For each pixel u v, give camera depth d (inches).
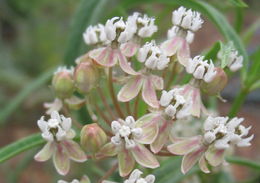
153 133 4.6
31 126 15.5
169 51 4.9
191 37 5.0
